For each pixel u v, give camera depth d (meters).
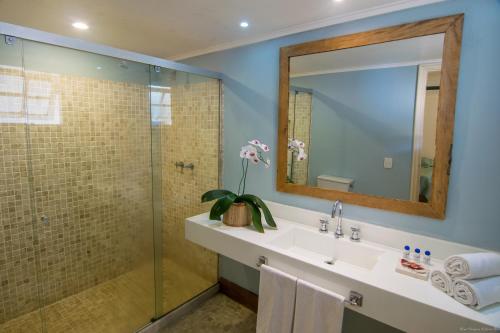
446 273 1.20
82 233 2.52
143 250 2.62
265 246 1.59
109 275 2.68
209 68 2.47
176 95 2.61
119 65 2.07
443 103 1.42
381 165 1.65
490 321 1.01
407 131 1.54
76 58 1.88
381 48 1.58
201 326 2.15
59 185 2.37
